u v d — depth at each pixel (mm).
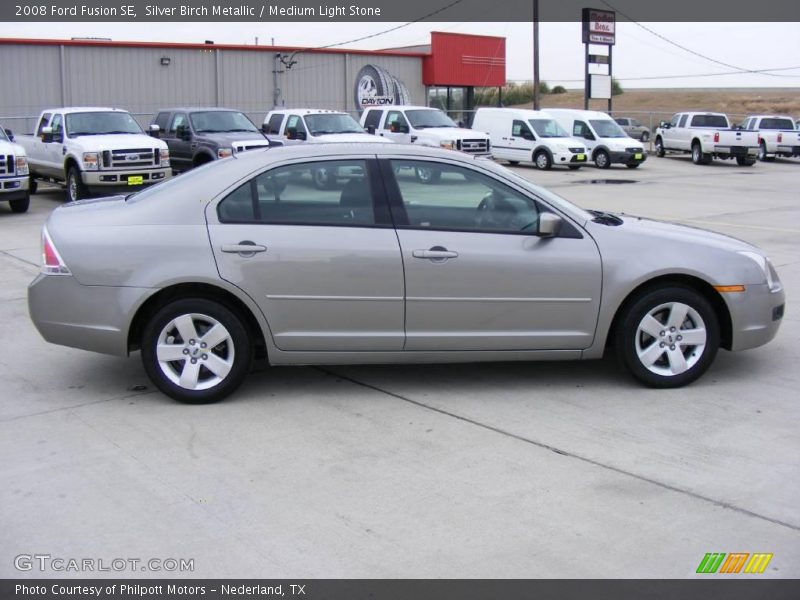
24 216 15484
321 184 5621
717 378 6219
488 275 5629
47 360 6633
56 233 5582
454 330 5707
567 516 4090
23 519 4055
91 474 4551
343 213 5621
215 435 5105
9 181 15242
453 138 24172
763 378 6223
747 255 6004
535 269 5664
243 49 36906
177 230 5496
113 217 5605
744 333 5980
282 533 3924
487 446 4945
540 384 6082
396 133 25328
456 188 5727
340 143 5789
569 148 28891
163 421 5336
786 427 5258
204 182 5621
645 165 32781
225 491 4352
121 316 5469
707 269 5824
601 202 18719
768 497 4297
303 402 5691
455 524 4008
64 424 5277
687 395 5848
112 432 5148
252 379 6176
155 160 17125
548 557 3721
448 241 5609
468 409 5562
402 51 45656
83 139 16984
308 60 39094
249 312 5652
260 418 5395
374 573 3596
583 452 4859
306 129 21375
